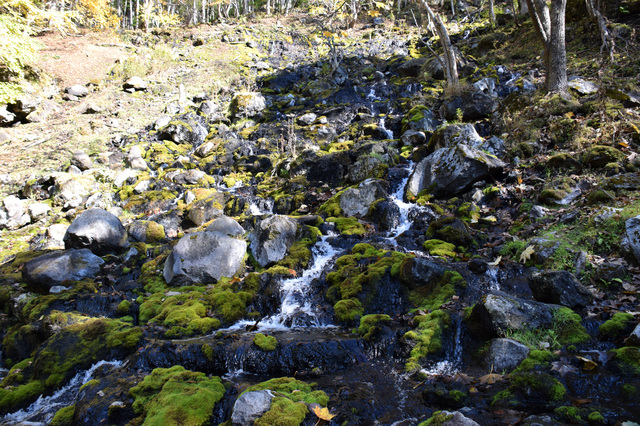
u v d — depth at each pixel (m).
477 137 8.28
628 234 4.58
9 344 5.28
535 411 2.98
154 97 15.38
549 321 3.81
